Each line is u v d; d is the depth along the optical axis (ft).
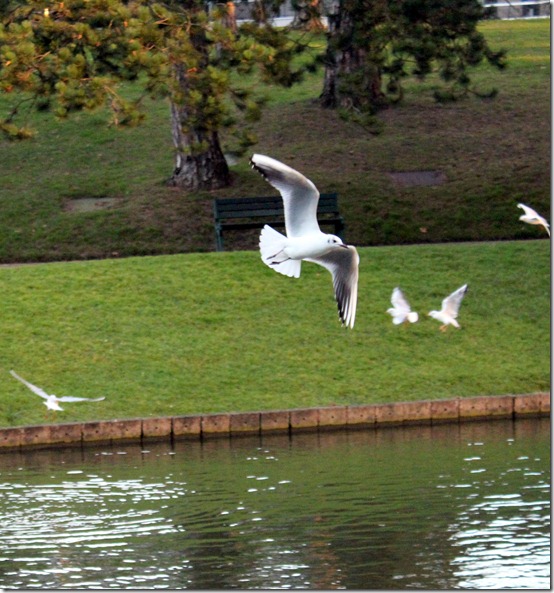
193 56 70.59
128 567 38.86
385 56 81.92
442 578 37.01
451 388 58.65
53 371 58.85
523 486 46.09
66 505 45.29
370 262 71.31
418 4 78.54
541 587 36.50
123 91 118.01
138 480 48.44
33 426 54.03
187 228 85.35
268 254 34.81
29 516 43.96
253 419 55.52
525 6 164.45
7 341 61.05
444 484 46.39
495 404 57.31
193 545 40.57
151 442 54.80
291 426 55.72
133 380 58.34
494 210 88.48
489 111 107.96
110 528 42.63
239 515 43.78
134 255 82.38
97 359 59.93
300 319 64.13
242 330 63.00
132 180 94.27
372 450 52.26
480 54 82.58
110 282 67.51
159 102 114.01
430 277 69.36
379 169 95.61
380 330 63.31
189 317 64.03
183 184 91.30
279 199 79.87
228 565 38.91
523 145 99.60
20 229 86.58
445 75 83.15
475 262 71.41
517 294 67.46
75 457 52.60
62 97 66.59
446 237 85.35
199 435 55.21
